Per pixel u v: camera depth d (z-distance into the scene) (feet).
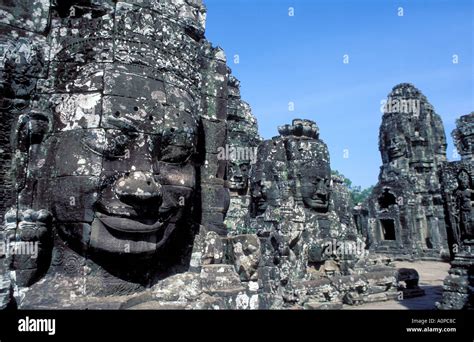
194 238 13.70
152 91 11.23
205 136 14.84
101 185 10.12
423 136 82.07
